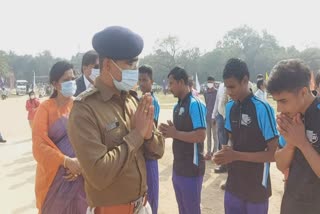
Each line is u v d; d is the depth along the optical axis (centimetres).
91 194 249
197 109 435
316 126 245
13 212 616
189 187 441
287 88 237
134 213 254
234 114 363
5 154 1099
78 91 463
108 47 241
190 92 455
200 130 430
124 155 232
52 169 376
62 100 398
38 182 385
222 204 623
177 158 448
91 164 226
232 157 345
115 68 245
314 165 237
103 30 247
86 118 235
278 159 272
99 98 247
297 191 258
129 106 264
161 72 8562
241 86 349
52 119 388
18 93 6222
